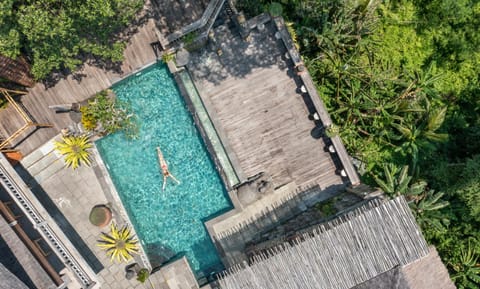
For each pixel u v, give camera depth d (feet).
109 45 57.67
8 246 49.39
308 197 63.72
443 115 60.85
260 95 63.21
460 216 62.85
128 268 62.85
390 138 65.92
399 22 66.59
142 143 65.46
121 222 63.10
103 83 62.03
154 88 64.64
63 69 61.11
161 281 63.21
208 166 65.98
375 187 62.28
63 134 61.67
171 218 66.08
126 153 65.51
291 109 63.21
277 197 63.72
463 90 68.59
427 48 67.92
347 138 66.33
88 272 57.93
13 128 61.82
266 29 62.08
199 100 63.41
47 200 63.26
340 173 63.21
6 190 55.52
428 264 49.93
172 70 61.62
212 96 63.31
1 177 54.65
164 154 65.77
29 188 58.03
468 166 57.41
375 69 66.08
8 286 45.27
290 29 61.72
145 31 61.00
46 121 61.82
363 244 46.19
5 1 37.19
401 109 63.52
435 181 63.16
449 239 62.59
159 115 65.16
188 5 61.36
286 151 63.82
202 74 62.85
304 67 59.47
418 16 67.56
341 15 60.64
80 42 48.14
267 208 63.67
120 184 65.72
